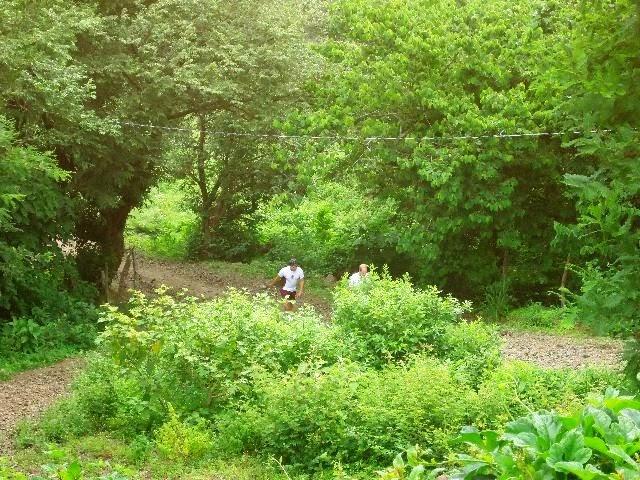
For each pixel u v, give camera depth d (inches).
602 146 301.3
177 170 1234.6
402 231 947.3
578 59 295.7
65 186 796.0
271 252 1300.4
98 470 338.6
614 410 183.6
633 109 303.1
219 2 856.9
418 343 478.9
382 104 891.4
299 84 902.4
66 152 784.9
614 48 297.4
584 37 300.5
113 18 808.9
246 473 339.9
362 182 953.5
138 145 810.2
